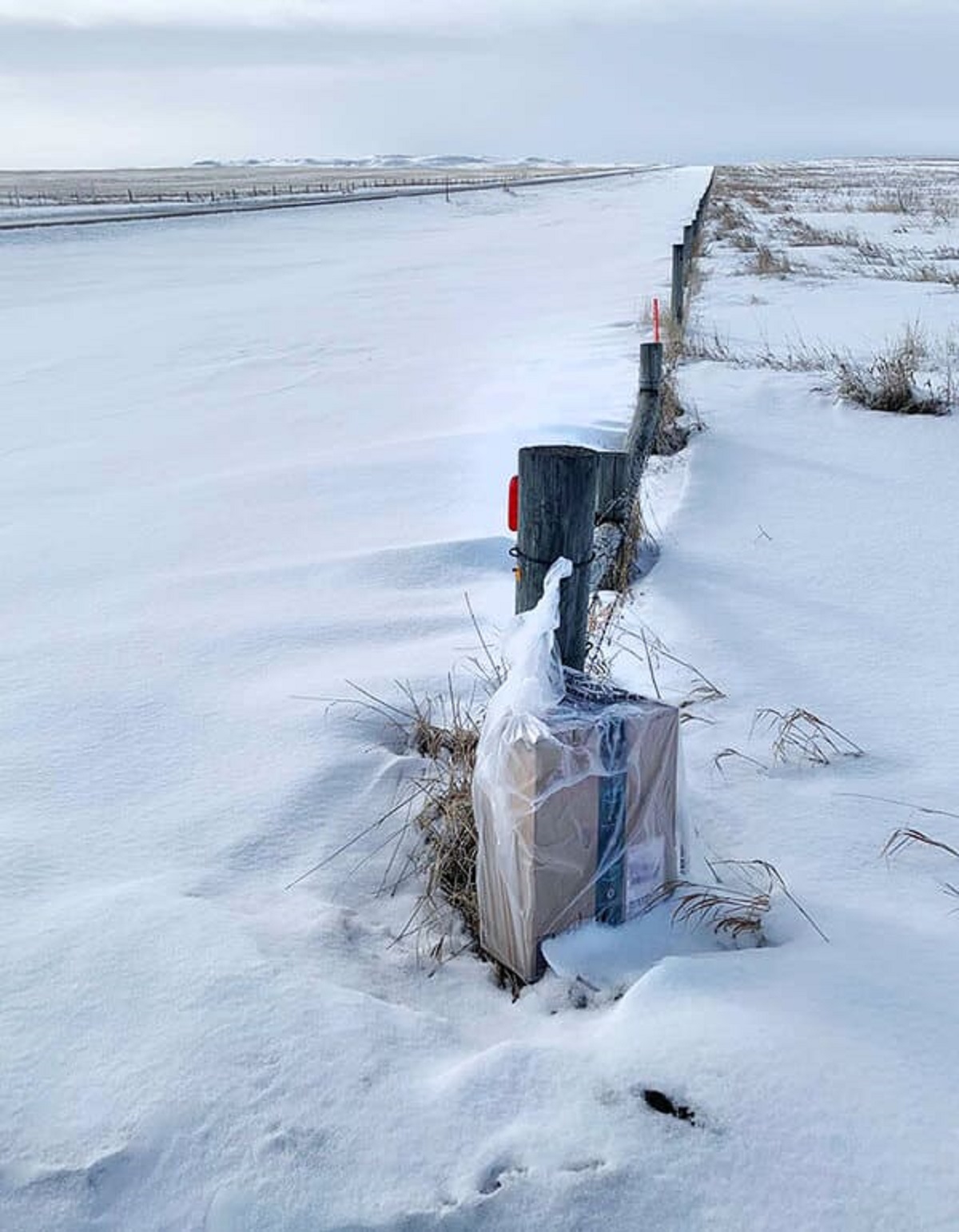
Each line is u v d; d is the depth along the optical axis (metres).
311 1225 1.67
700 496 6.13
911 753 3.23
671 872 2.45
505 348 11.66
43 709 3.63
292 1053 1.99
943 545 5.27
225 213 46.16
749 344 10.72
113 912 2.42
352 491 6.46
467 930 2.53
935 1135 1.81
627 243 26.83
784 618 4.37
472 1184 1.73
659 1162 1.76
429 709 3.49
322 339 13.41
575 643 2.63
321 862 2.75
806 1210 1.69
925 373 8.99
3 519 6.40
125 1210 1.71
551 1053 1.98
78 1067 1.96
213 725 3.48
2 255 28.95
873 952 2.29
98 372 11.97
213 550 5.54
